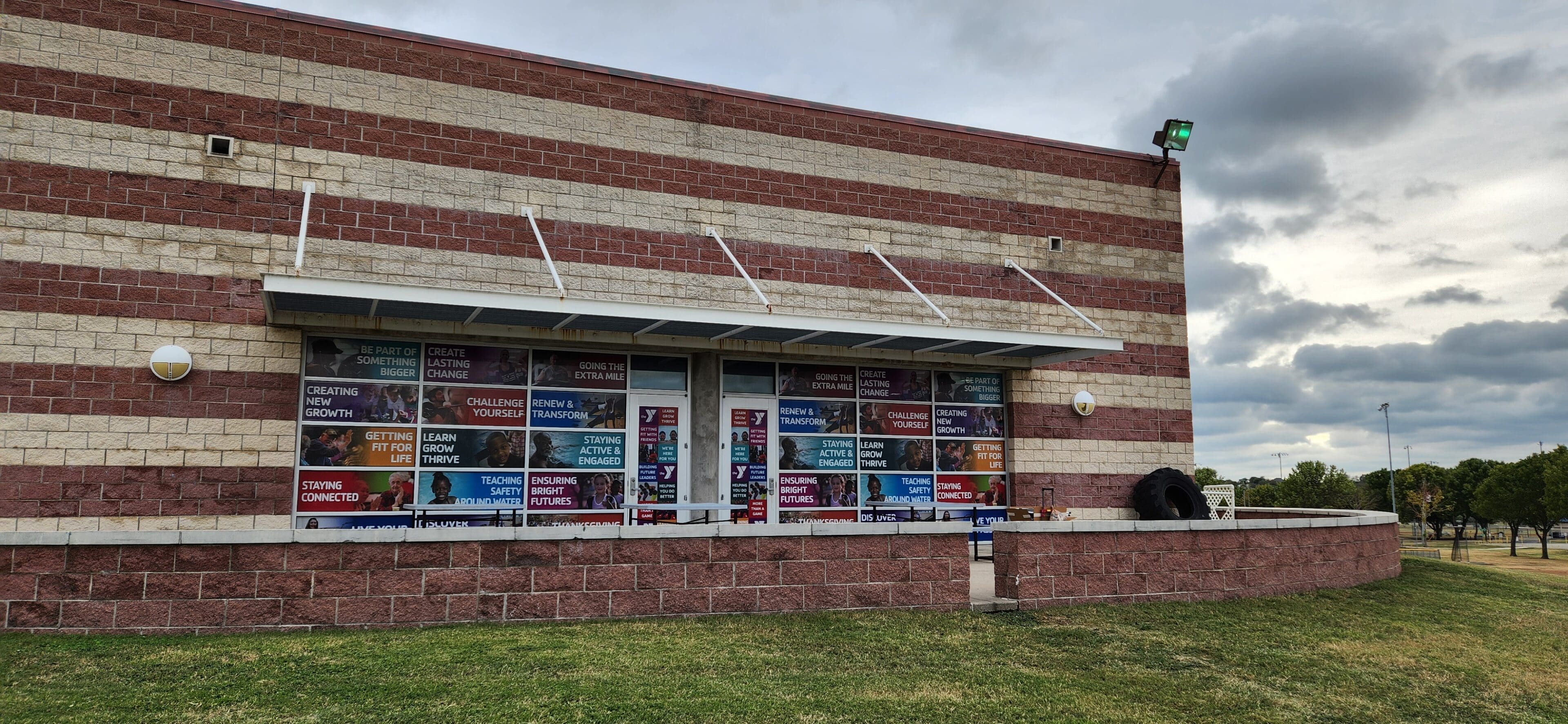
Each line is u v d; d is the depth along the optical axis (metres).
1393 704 7.96
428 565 8.89
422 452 13.34
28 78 11.70
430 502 13.28
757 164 15.41
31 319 11.43
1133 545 11.51
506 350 14.00
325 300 11.56
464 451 13.57
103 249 11.78
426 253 13.20
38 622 8.02
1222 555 12.10
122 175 11.95
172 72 12.30
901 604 10.35
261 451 12.22
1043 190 17.52
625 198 14.45
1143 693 7.77
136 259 11.91
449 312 12.20
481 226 13.55
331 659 7.48
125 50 12.13
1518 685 8.75
